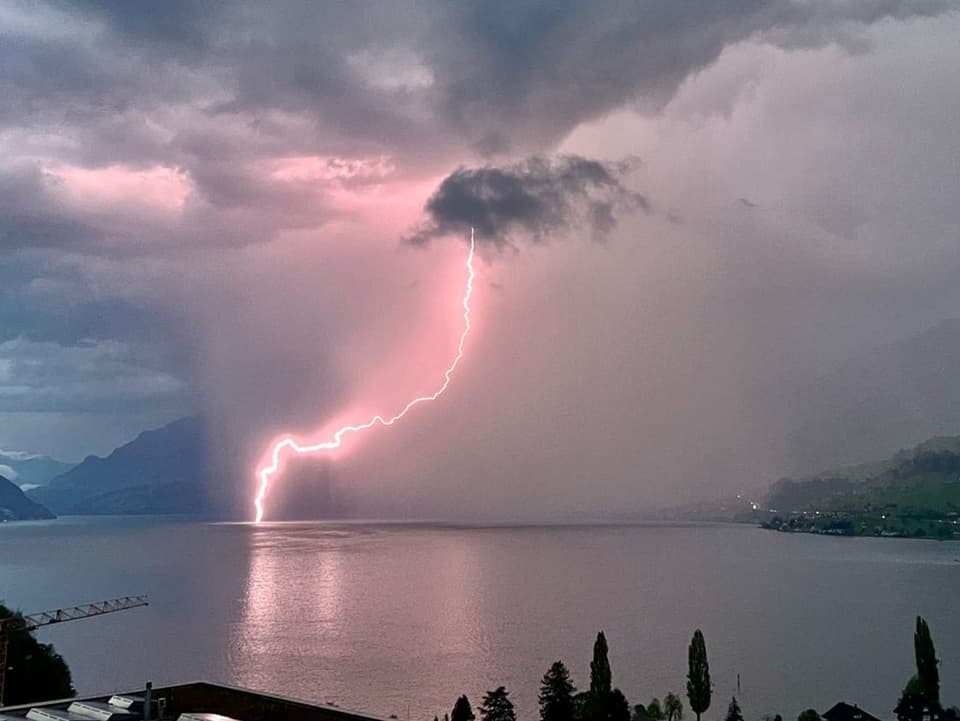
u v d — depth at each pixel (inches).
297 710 957.2
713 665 4965.6
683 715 3649.1
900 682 4500.5
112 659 5113.2
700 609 7534.5
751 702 4025.6
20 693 2568.9
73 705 1003.9
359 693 4079.7
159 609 7396.7
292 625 6471.5
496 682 4320.9
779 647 5625.0
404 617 6884.8
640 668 4820.4
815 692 4249.5
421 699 3929.6
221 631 6195.9
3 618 2662.4
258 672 4645.7
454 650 5354.3
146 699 969.5
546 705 2847.0
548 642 5674.2
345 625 6451.8
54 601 7746.1
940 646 5698.8
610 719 2753.4
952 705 3727.9
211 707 1013.2
